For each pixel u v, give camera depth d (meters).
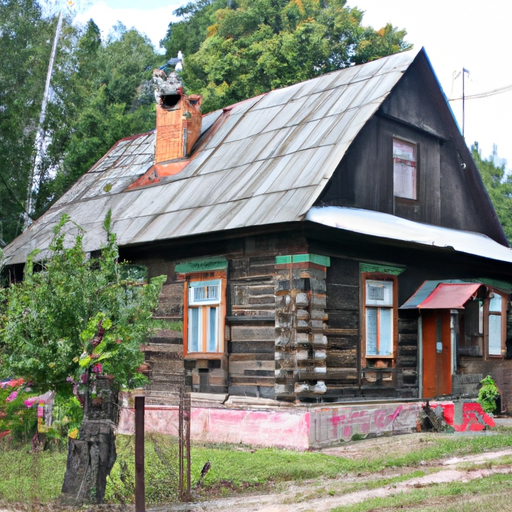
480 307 17.97
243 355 15.17
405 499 8.80
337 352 14.84
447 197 19.25
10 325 9.66
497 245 19.70
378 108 16.03
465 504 8.30
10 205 30.81
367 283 15.67
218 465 11.38
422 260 17.05
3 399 10.95
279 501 9.25
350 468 11.20
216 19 49.97
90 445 9.30
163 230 16.38
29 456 10.49
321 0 50.09
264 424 13.58
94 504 9.16
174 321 16.72
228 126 20.16
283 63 40.88
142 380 10.12
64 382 9.70
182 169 19.45
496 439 13.34
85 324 9.64
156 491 9.63
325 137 15.98
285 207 14.12
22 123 33.22
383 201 16.92
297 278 14.29
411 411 14.95
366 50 43.09
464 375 17.23
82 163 33.81
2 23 34.03
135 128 35.75
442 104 18.67
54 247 10.38
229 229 14.55
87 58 38.00
